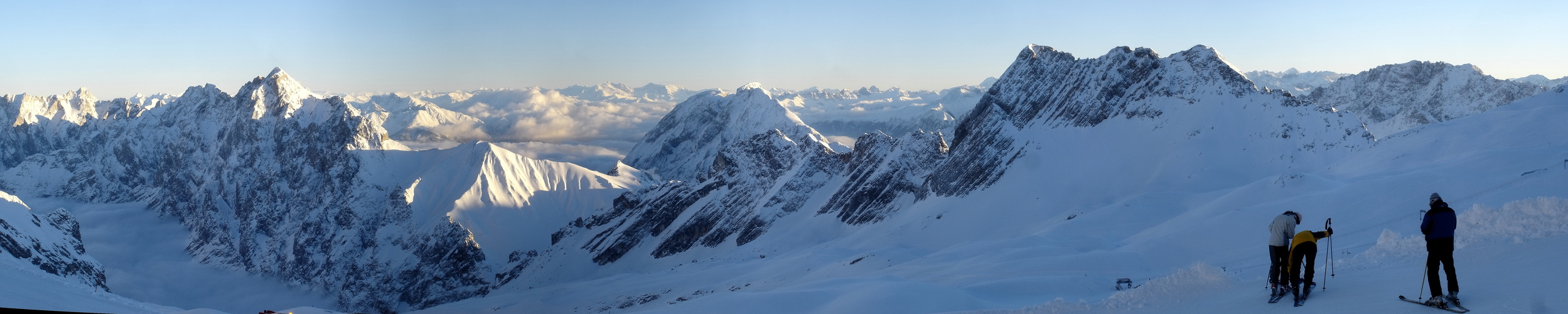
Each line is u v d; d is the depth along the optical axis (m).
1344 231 111.62
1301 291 23.72
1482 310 18.22
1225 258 106.94
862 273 158.38
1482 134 180.00
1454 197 112.56
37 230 197.50
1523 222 26.84
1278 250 23.44
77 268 194.25
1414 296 20.47
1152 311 26.20
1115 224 171.25
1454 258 25.97
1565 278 18.92
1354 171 191.12
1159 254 125.25
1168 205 179.62
